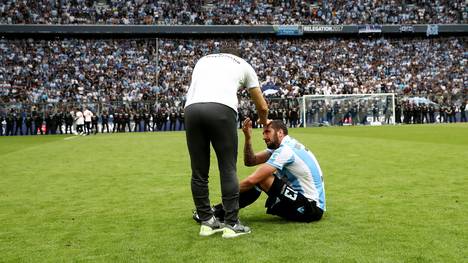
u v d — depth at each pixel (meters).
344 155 12.64
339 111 40.09
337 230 4.63
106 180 8.73
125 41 48.47
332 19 52.62
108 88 43.12
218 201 6.44
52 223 5.25
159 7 50.47
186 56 48.12
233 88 4.59
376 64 49.69
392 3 54.03
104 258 3.88
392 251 3.89
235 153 4.62
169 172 9.76
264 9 52.44
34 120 35.12
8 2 47.38
